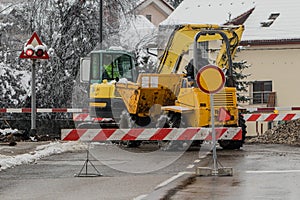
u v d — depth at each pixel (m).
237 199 15.01
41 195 16.06
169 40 30.27
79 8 51.53
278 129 36.22
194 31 30.05
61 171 20.78
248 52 59.22
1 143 32.00
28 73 47.97
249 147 30.09
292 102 58.31
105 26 53.56
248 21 61.34
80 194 16.16
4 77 46.84
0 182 18.38
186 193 16.00
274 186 16.98
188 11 68.62
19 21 51.22
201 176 19.25
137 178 19.00
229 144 28.25
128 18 54.75
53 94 48.50
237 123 27.59
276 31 59.12
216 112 26.92
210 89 20.52
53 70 48.94
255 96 59.03
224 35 28.62
